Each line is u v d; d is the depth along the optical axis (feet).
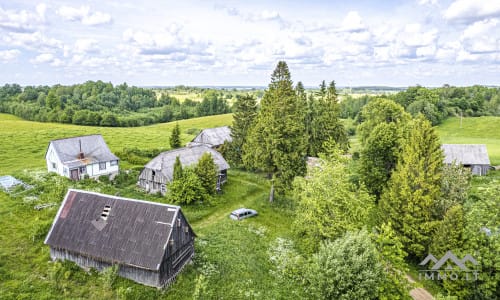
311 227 97.04
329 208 96.22
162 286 82.12
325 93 215.31
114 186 160.76
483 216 89.51
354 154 231.50
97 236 88.63
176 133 246.47
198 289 78.33
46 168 173.99
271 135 138.51
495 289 83.87
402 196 109.91
